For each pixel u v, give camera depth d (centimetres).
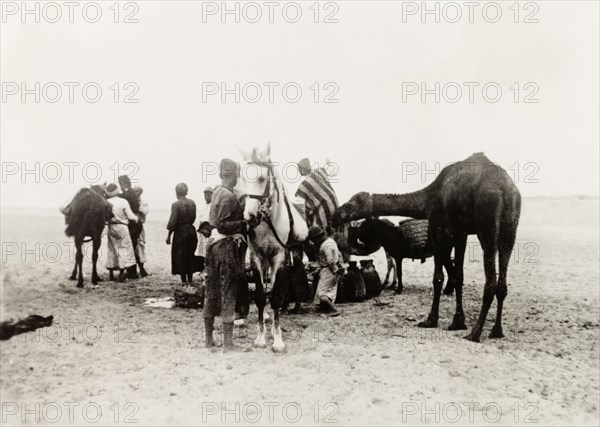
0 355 697
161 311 934
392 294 1091
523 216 2873
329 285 926
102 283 1171
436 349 716
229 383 616
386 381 616
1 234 1642
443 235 805
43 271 1227
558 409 553
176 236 1145
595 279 1244
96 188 1207
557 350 719
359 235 1068
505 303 993
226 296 712
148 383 616
